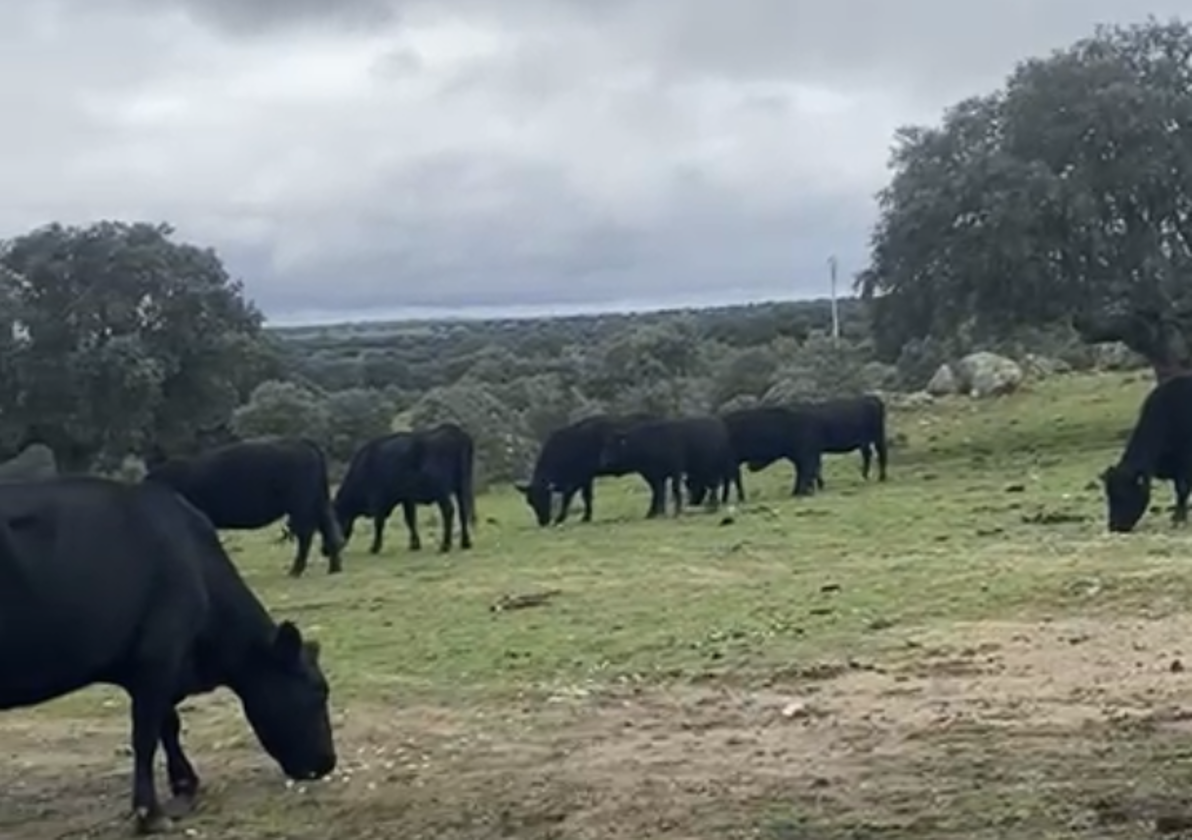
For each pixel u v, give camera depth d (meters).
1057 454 36.50
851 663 13.86
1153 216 43.09
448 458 27.02
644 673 14.18
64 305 55.28
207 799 10.81
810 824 9.20
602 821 9.63
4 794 11.41
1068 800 9.23
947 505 27.08
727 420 34.06
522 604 18.59
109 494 10.30
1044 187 41.25
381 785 10.88
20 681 9.85
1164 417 22.72
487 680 14.44
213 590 10.60
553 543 26.11
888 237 43.75
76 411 55.00
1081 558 18.50
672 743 11.52
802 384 54.09
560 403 54.12
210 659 10.73
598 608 17.86
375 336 116.75
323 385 70.88
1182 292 42.75
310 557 27.22
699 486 32.50
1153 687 12.14
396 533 31.14
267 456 24.25
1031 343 56.28
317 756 10.91
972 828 8.87
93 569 9.96
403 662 15.62
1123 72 43.25
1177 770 9.77
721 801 9.84
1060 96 42.88
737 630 15.79
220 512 24.17
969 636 14.58
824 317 93.62
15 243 55.59
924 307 43.78
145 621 10.23
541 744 11.80
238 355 57.69
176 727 10.79
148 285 56.19
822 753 10.88
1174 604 15.38
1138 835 8.54
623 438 31.48
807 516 27.05
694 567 20.84
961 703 12.06
